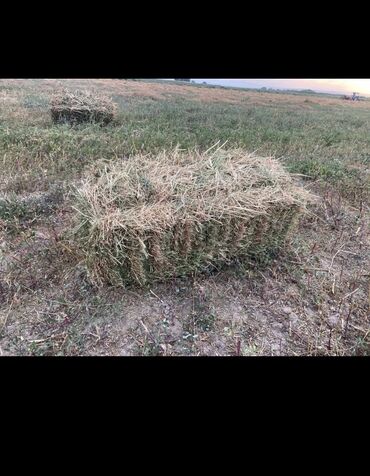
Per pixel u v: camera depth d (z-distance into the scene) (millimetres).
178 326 2072
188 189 2275
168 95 11062
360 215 3455
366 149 5656
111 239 1957
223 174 2492
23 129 4918
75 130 5480
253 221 2275
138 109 7664
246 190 2359
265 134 5867
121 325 2055
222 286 2385
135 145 4555
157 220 1979
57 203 3238
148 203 2174
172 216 2021
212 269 2459
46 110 6750
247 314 2205
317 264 2725
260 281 2473
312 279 2545
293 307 2295
